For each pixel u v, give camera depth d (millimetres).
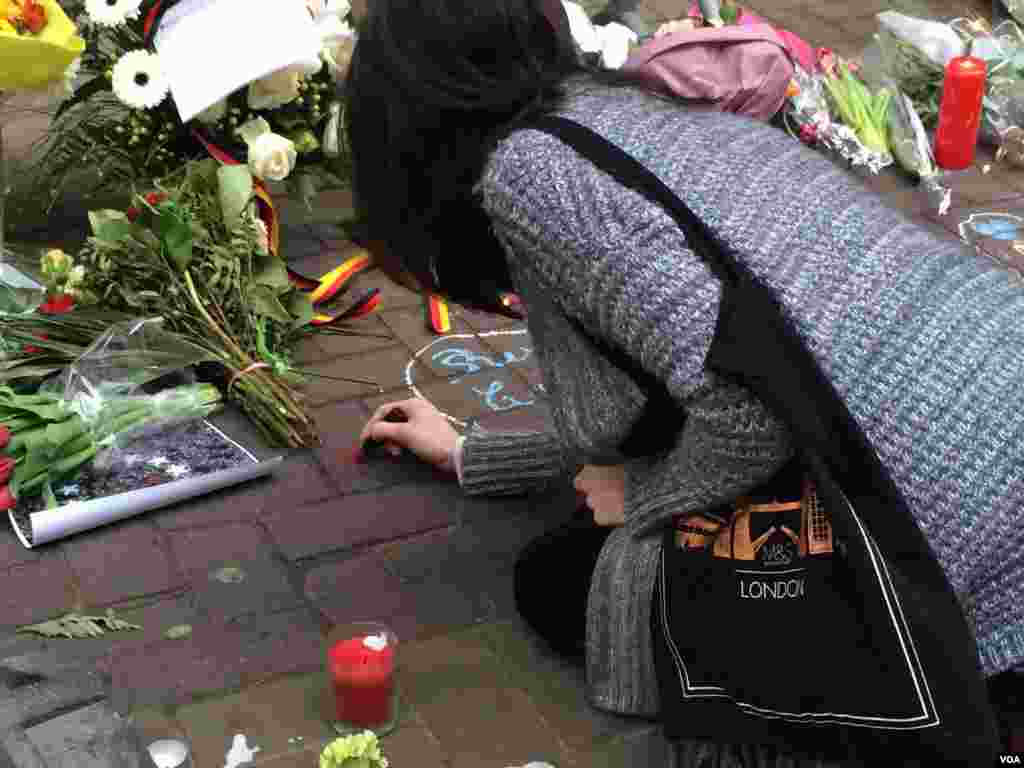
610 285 1805
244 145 3504
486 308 2113
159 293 3160
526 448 2832
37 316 3074
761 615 2000
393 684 2340
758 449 1843
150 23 3426
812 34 5465
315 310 3510
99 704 2336
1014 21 5293
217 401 3100
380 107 1836
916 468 1824
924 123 4641
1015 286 1939
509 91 1813
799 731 2010
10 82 3123
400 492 2926
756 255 1815
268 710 2359
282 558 2717
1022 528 1845
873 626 1825
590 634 2342
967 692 1790
